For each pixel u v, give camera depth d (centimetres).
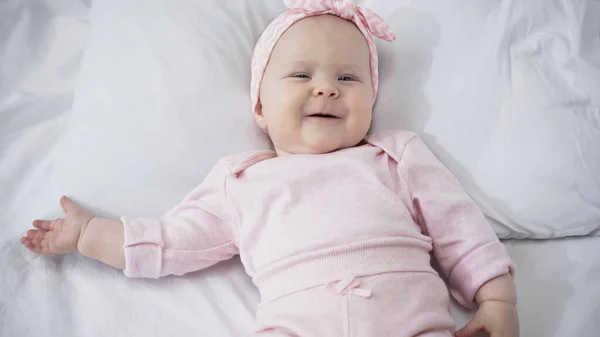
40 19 137
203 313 97
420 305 86
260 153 109
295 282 89
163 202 107
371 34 115
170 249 97
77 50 135
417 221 103
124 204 105
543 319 99
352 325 83
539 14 124
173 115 111
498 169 112
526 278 105
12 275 98
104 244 97
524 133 114
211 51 117
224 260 107
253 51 122
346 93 104
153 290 99
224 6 124
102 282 99
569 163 111
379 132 113
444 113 117
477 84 118
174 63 114
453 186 103
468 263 95
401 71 121
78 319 94
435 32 123
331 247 89
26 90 129
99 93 112
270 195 98
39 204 107
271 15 129
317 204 96
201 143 111
